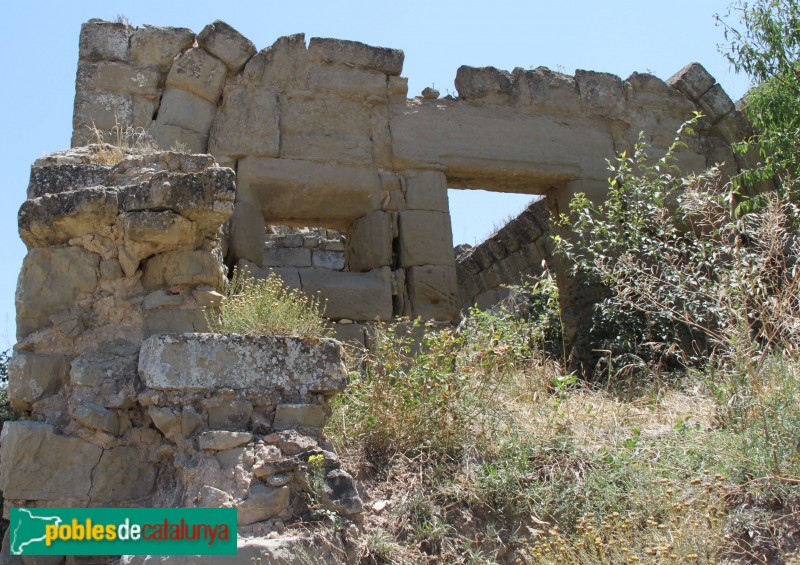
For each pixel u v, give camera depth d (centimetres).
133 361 443
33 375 439
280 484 395
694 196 741
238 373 428
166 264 466
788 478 434
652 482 461
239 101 894
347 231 954
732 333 560
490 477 466
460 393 529
